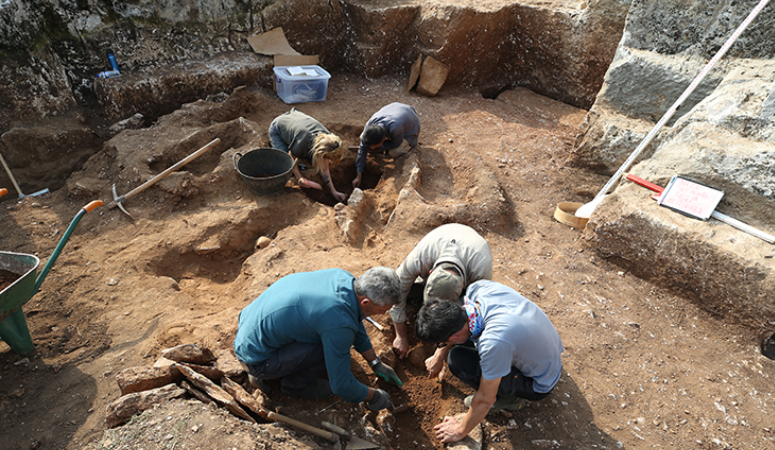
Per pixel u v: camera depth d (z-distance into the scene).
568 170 5.23
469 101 6.73
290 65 6.45
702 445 2.69
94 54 5.49
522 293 3.62
